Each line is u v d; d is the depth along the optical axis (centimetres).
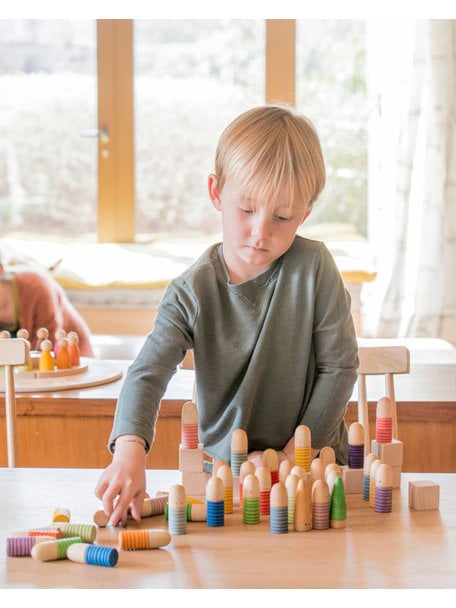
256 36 457
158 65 461
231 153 119
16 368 212
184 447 119
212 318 130
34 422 194
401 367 152
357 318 430
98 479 121
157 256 434
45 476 125
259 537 103
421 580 91
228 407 132
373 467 114
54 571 93
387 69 419
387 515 111
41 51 460
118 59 459
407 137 414
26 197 468
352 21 450
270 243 120
